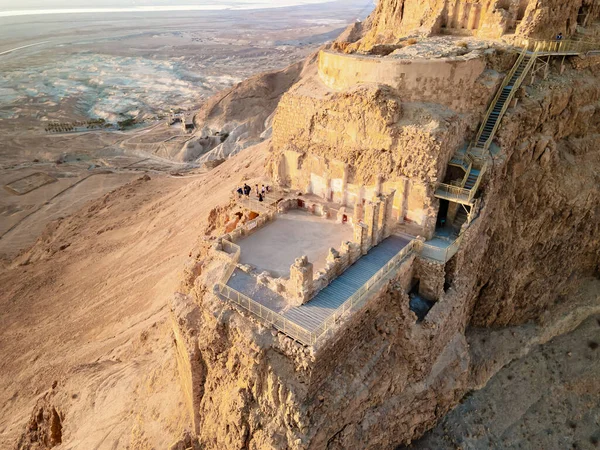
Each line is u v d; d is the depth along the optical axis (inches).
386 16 1866.4
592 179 1214.3
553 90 1159.0
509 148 1069.8
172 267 1643.7
